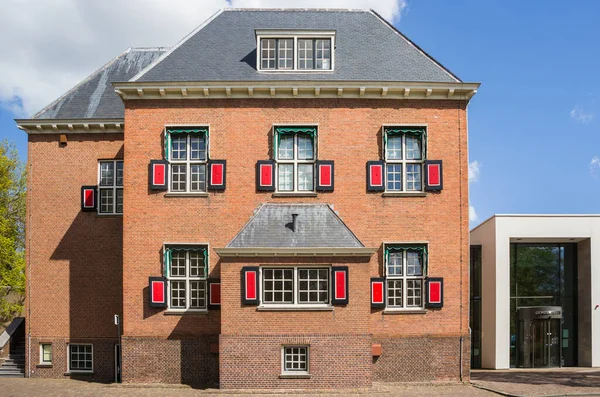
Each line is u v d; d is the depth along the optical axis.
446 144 17.08
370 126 17.06
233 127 16.98
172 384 15.99
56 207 19.03
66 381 17.50
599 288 22.80
